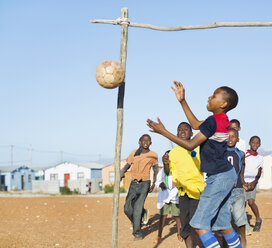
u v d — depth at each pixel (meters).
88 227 9.48
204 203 4.47
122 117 4.80
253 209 7.92
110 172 48.56
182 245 6.98
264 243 6.79
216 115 4.50
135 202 7.93
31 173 58.72
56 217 11.59
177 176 5.78
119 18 4.91
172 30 4.96
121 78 4.69
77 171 53.12
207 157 4.50
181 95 4.77
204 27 4.95
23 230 9.02
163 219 7.50
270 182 39.03
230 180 4.45
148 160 8.03
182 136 5.93
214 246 4.40
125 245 7.23
